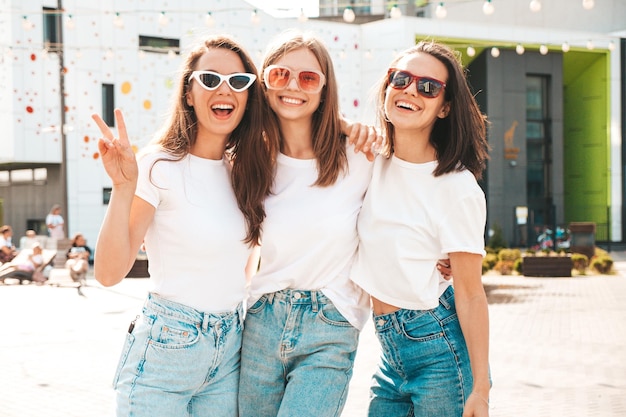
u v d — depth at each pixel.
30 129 30.02
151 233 3.17
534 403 6.64
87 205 31.22
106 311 12.90
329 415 3.22
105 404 6.63
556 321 11.81
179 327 3.09
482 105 40.69
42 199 32.41
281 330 3.25
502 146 40.53
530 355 8.91
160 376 3.08
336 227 3.25
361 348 9.24
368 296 3.42
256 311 3.32
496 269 22.98
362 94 37.31
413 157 3.23
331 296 3.25
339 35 36.69
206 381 3.21
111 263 2.95
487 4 9.79
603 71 44.12
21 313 12.68
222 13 33.03
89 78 30.75
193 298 3.13
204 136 3.27
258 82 3.33
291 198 3.30
